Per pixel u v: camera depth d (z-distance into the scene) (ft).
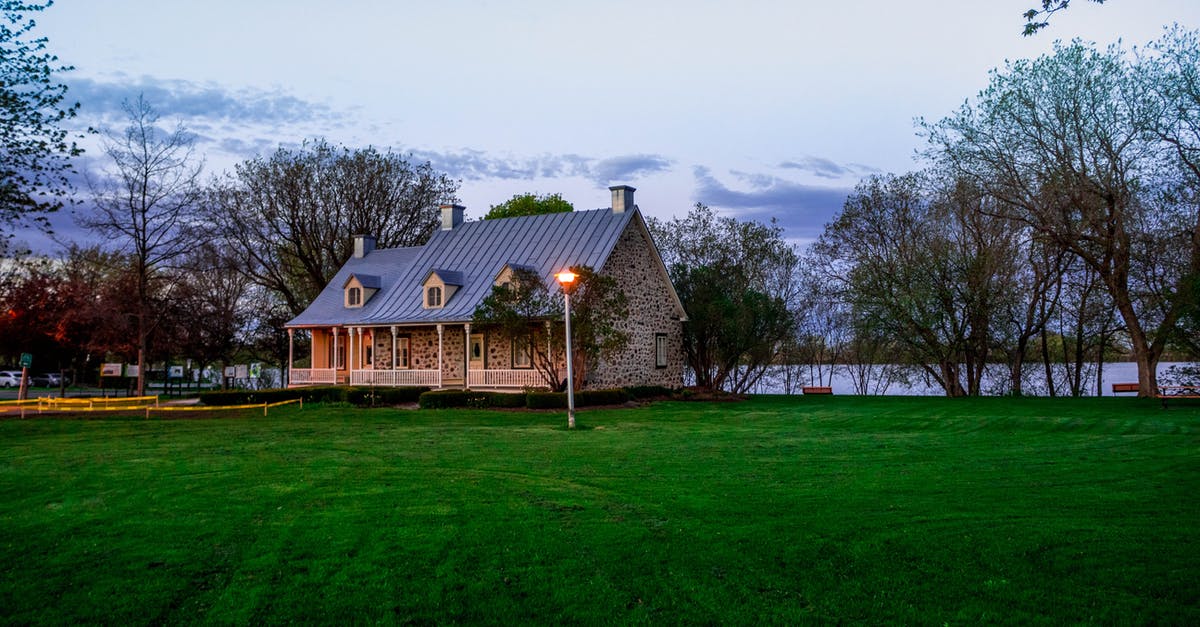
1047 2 30.89
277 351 161.79
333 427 71.46
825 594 24.95
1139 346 99.25
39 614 24.00
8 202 66.13
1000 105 102.01
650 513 34.17
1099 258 103.71
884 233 121.39
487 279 114.62
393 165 164.14
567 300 70.79
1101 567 26.50
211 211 135.03
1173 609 23.17
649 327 116.47
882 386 140.05
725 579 26.27
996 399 100.58
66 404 96.89
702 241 136.87
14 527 32.71
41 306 127.24
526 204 178.81
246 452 53.93
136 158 111.04
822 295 132.46
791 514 33.73
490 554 28.76
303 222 155.94
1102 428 65.00
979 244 110.11
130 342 124.36
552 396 91.56
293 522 33.14
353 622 23.45
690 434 63.52
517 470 45.37
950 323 119.34
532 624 23.18
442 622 23.35
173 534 31.53
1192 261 94.94
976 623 22.72
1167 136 95.30
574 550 29.09
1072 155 98.37
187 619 23.81
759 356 132.36
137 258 118.62
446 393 94.99
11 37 64.95
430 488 39.81
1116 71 96.78
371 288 122.83
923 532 30.66
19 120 65.51
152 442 60.13
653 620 23.34
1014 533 30.35
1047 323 118.42
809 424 71.46
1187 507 34.19
